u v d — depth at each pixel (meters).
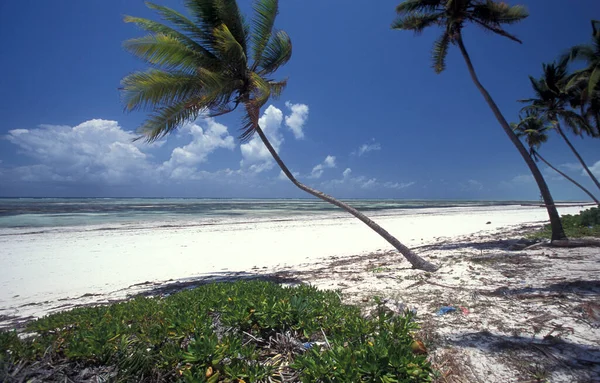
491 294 5.13
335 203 8.62
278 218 31.39
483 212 43.88
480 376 2.77
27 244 14.66
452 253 10.16
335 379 2.27
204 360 2.51
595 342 3.27
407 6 12.45
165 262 11.45
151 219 28.86
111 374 2.55
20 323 5.24
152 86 7.76
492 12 11.34
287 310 3.37
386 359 2.36
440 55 13.38
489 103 11.59
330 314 3.56
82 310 3.99
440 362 3.02
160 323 3.24
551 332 3.54
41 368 2.62
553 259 8.05
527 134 24.19
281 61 9.34
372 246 14.80
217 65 8.44
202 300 4.05
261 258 12.12
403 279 6.65
